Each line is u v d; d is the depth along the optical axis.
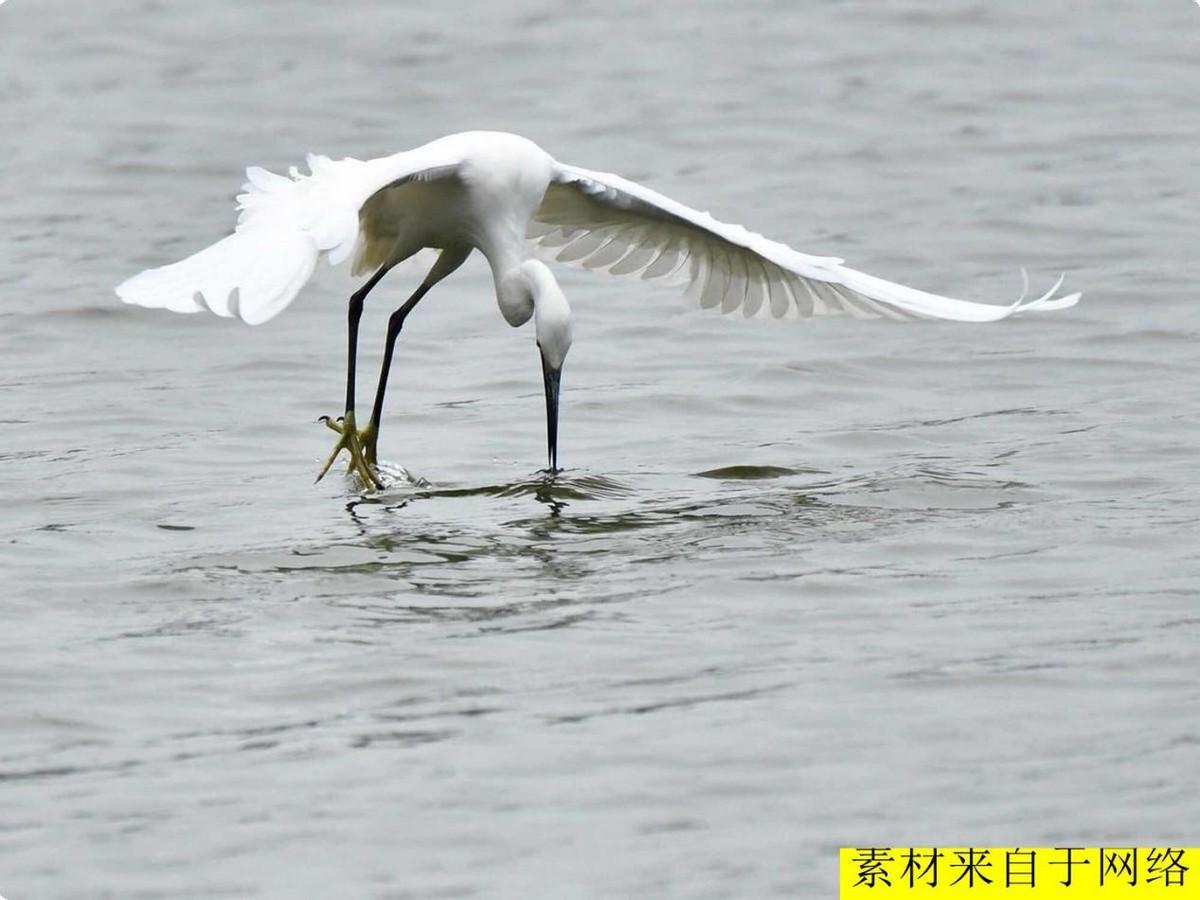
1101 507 12.38
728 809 8.20
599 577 11.10
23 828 8.12
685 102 27.75
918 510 12.42
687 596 10.75
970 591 10.78
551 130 26.27
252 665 9.74
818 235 21.23
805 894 7.54
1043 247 20.70
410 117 27.23
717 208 22.38
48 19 32.97
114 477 13.34
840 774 8.48
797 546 11.66
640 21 32.94
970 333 17.50
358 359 17.00
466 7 34.12
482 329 18.02
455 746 8.79
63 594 10.80
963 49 30.80
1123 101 27.69
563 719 9.06
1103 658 9.70
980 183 23.52
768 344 17.19
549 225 14.34
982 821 8.08
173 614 10.48
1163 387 15.62
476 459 13.87
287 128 26.72
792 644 9.98
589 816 8.15
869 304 13.59
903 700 9.23
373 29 32.47
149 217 22.52
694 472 13.46
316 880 7.70
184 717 9.16
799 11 33.44
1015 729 8.89
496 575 11.16
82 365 16.78
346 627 10.27
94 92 28.66
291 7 34.09
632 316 18.27
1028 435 14.29
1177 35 31.47
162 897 7.61
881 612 10.46
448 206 13.45
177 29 32.50
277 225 10.85
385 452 14.10
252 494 12.97
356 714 9.16
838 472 13.41
